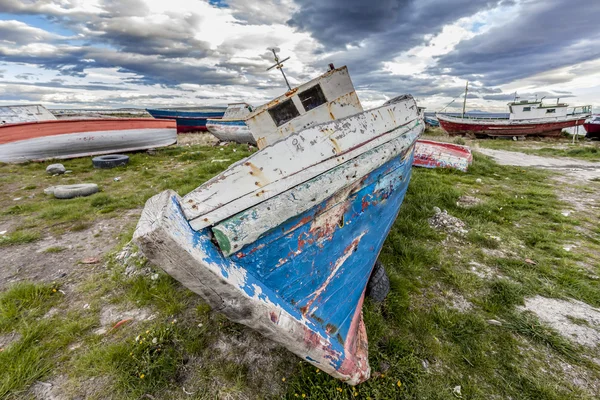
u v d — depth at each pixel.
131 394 1.88
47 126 8.65
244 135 12.60
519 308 2.74
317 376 1.98
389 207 2.49
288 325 1.62
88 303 2.74
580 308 2.75
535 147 16.25
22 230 4.26
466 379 2.02
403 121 2.55
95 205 5.25
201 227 1.37
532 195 6.22
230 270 1.45
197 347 2.21
